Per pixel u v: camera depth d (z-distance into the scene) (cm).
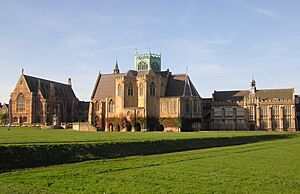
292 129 14862
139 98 14038
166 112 13850
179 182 2708
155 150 5231
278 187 2523
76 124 13462
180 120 13525
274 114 15188
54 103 17438
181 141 5981
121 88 14250
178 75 14875
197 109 14162
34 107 16775
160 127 13950
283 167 3475
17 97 16938
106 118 14850
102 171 3212
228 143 6900
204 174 3050
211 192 2381
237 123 15612
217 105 16000
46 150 4003
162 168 3400
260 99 15412
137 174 3052
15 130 10275
